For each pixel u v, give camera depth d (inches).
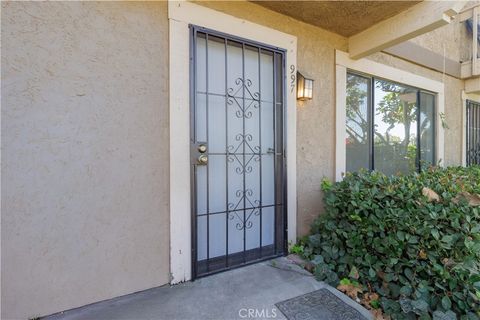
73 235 65.8
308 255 95.5
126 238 72.2
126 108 71.7
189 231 81.2
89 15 66.5
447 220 69.0
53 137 63.2
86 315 63.7
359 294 74.2
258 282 80.4
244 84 95.5
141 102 73.7
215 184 90.5
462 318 59.2
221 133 91.2
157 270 76.7
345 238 87.2
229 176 93.0
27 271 61.0
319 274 82.1
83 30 65.9
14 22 58.7
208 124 88.4
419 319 60.9
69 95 64.7
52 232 63.5
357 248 82.8
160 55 76.3
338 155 116.3
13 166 59.4
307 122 108.7
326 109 114.4
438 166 143.5
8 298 59.3
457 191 78.5
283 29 101.3
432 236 68.3
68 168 65.1
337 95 116.4
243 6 91.2
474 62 183.0
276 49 99.2
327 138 114.7
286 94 102.1
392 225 75.2
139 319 62.2
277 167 103.0
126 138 71.9
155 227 76.3
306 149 108.6
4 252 58.8
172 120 77.9
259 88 98.7
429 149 169.3
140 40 73.2
